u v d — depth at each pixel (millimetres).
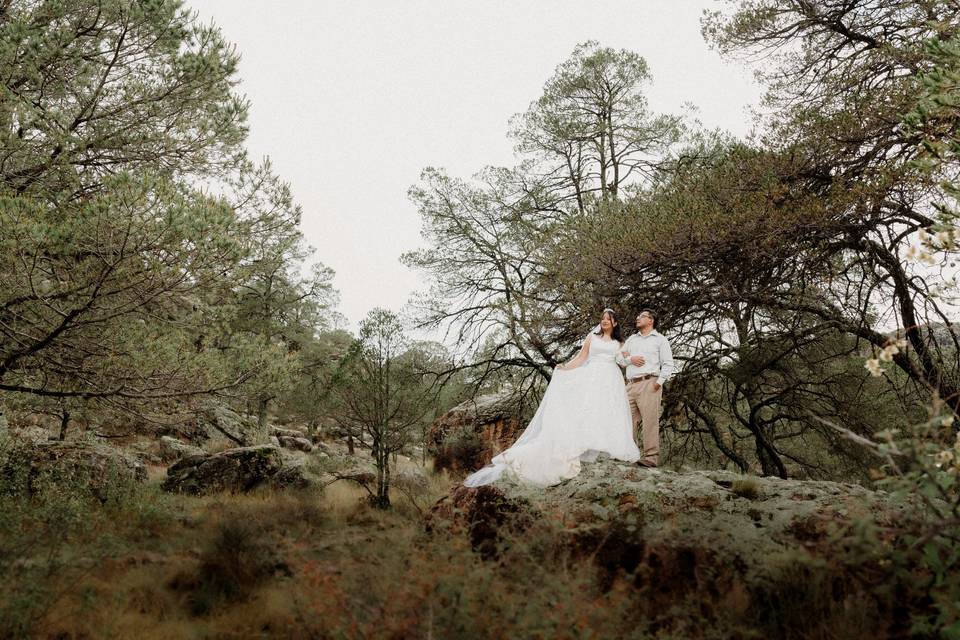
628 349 6547
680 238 8656
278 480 11484
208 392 8086
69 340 7496
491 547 4348
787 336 9766
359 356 11766
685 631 2891
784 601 3113
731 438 14570
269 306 30047
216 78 8359
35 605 3371
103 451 9859
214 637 3490
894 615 2945
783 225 8164
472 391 15414
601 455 5797
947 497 2662
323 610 3021
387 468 10930
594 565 3727
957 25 6973
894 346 3113
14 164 7430
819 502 4156
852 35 9328
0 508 6094
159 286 7059
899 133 7816
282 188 8945
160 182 6574
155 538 5906
